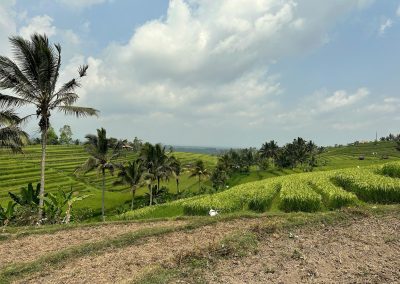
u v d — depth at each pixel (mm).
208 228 17438
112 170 50594
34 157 114125
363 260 11648
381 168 35531
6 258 14406
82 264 12648
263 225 15539
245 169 126125
